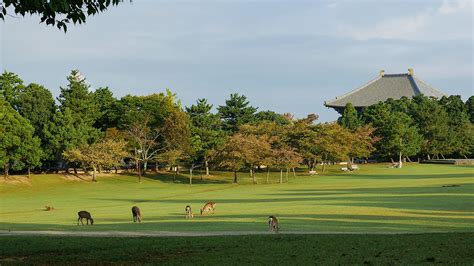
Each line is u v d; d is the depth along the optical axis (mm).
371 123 134750
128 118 112625
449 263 17766
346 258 19219
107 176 109250
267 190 82688
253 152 102188
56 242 24609
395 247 21453
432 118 137750
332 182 95875
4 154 91688
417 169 120812
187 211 43312
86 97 112312
